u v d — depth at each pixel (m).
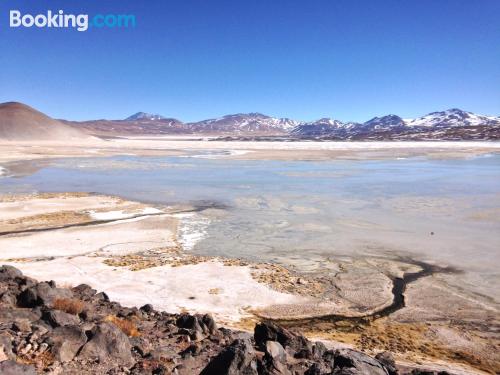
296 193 46.22
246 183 54.41
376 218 34.16
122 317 11.82
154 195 45.62
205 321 11.79
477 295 19.64
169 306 17.75
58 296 11.56
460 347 15.09
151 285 20.31
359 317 17.55
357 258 24.75
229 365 7.51
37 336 8.10
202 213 36.59
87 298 13.34
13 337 8.06
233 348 7.89
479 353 14.67
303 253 25.70
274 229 31.11
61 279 20.64
